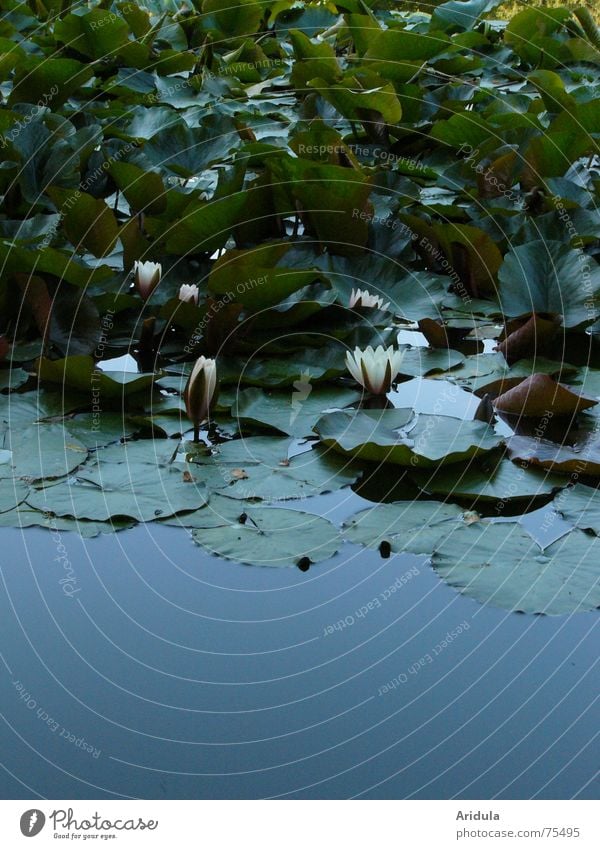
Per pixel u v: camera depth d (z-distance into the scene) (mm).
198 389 1833
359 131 3934
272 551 1536
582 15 5211
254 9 5270
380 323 2359
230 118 3309
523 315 2311
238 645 1343
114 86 4211
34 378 2115
